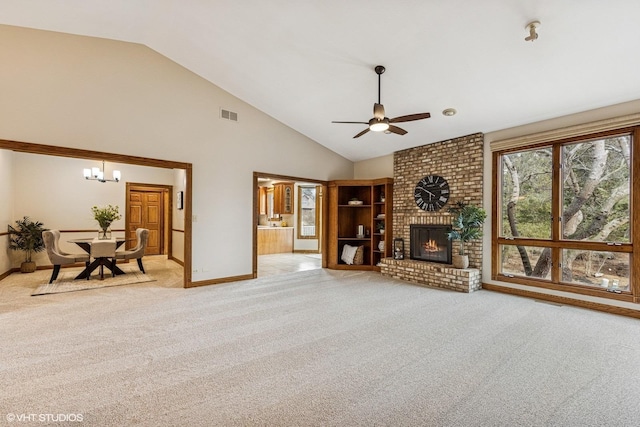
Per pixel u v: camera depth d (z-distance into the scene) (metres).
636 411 1.89
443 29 3.20
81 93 4.10
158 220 8.95
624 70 3.28
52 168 6.71
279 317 3.62
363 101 4.94
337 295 4.65
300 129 6.45
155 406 1.92
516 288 4.74
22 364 2.44
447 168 5.62
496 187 5.02
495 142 4.98
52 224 6.69
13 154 6.13
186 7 3.54
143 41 4.43
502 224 5.03
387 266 6.15
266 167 6.02
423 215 5.96
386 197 6.61
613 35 2.87
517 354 2.67
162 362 2.49
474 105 4.45
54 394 2.04
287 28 3.62
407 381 2.23
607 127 3.84
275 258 8.87
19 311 3.76
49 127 3.89
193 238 5.10
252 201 5.83
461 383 2.21
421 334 3.12
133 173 7.84
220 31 3.92
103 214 5.99
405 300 4.39
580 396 2.05
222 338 2.99
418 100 4.59
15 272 6.12
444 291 4.93
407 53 3.68
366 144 6.56
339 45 3.74
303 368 2.41
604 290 3.92
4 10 3.46
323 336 3.06
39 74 3.84
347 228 7.36
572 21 2.80
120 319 3.51
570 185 4.29
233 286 5.20
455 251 5.46
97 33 4.12
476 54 3.47
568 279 4.29
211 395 2.04
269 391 2.09
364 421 1.79
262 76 4.80
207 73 5.04
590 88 3.65
